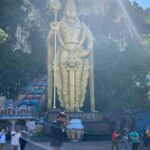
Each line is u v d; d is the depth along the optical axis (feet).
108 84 152.46
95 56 156.76
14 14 153.69
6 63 148.46
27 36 165.07
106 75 152.46
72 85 151.74
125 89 146.82
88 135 131.23
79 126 124.47
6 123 124.77
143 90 145.59
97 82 155.94
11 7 153.89
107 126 140.56
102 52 155.84
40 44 166.91
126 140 93.81
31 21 164.14
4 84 151.23
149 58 147.02
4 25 154.20
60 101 152.35
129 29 159.33
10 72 150.71
